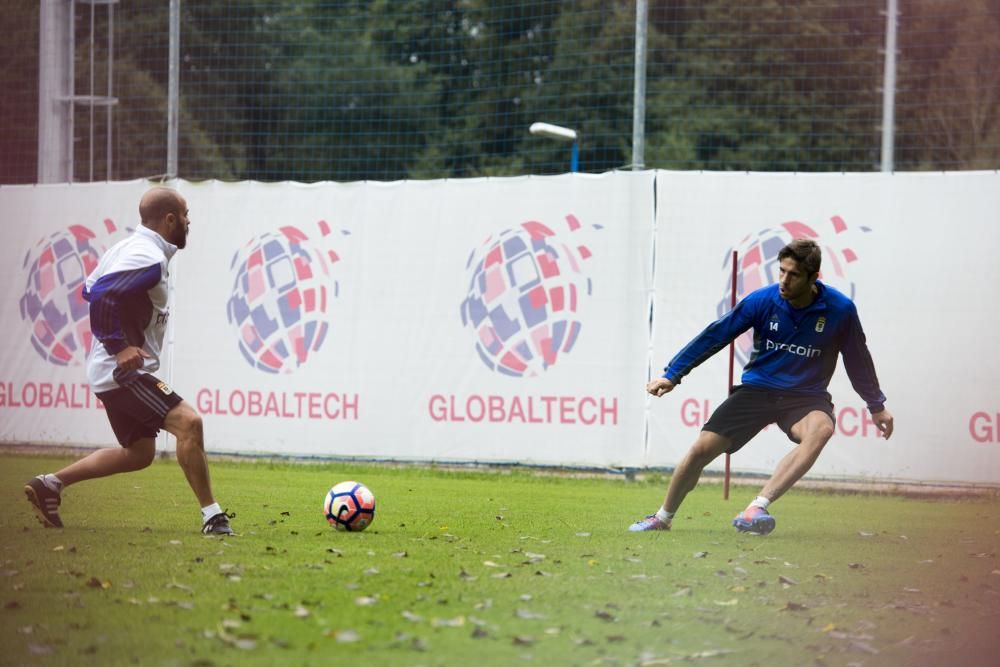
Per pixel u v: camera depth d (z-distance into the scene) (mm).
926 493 38062
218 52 94688
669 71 93812
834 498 37125
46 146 50906
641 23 40781
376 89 96250
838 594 17500
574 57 95125
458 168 94688
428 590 16734
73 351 46688
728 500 34594
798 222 39406
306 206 44125
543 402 41250
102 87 82375
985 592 17906
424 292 42750
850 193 38969
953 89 82250
